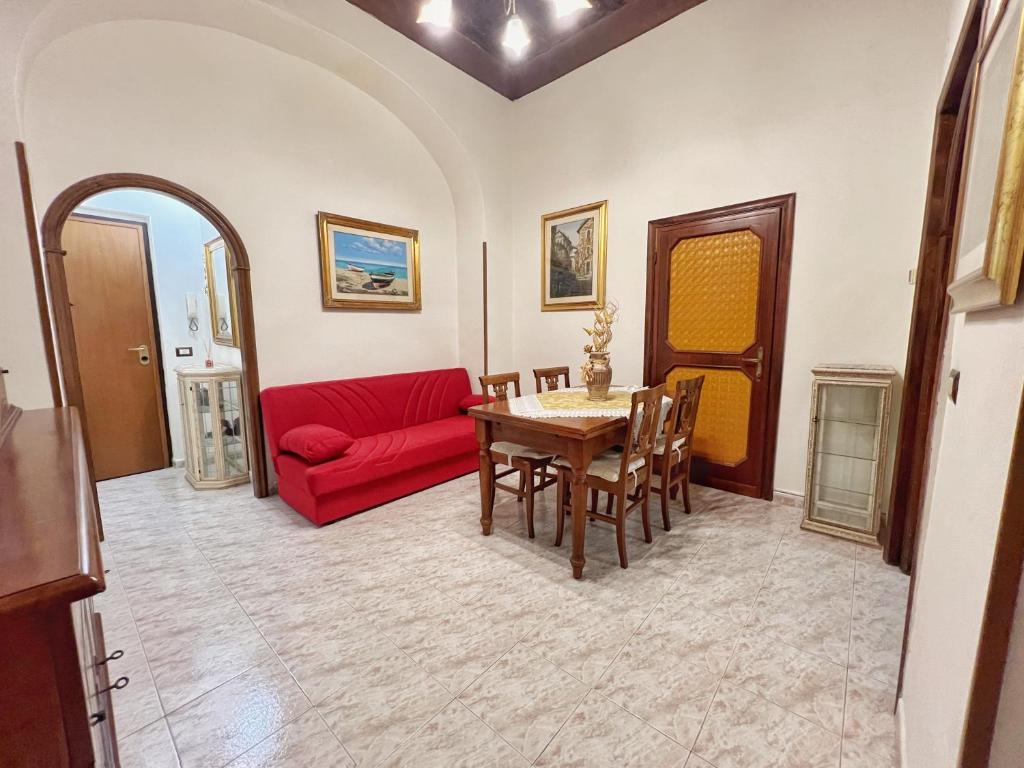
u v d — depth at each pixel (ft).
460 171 13.07
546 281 13.34
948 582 2.68
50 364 7.20
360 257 11.78
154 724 4.38
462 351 14.42
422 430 11.58
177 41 8.81
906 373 6.86
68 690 1.47
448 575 6.98
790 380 9.12
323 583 6.79
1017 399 1.82
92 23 7.89
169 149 8.84
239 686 4.85
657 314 11.01
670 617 5.91
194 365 12.82
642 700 4.62
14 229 6.75
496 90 13.14
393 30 10.55
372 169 11.95
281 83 10.19
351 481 8.93
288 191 10.46
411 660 5.22
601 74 11.45
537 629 5.72
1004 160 1.92
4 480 2.17
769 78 8.83
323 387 10.72
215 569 7.20
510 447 8.65
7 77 6.60
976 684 1.87
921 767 2.78
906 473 6.89
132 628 5.80
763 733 4.23
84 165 8.01
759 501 9.64
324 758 4.04
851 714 4.41
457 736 4.25
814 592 6.41
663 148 10.50
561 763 3.96
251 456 10.23
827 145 8.28
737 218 9.47
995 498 1.97
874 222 7.93
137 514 9.39
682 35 9.93
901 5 7.41
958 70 5.47
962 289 2.65
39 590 1.30
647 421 7.33
